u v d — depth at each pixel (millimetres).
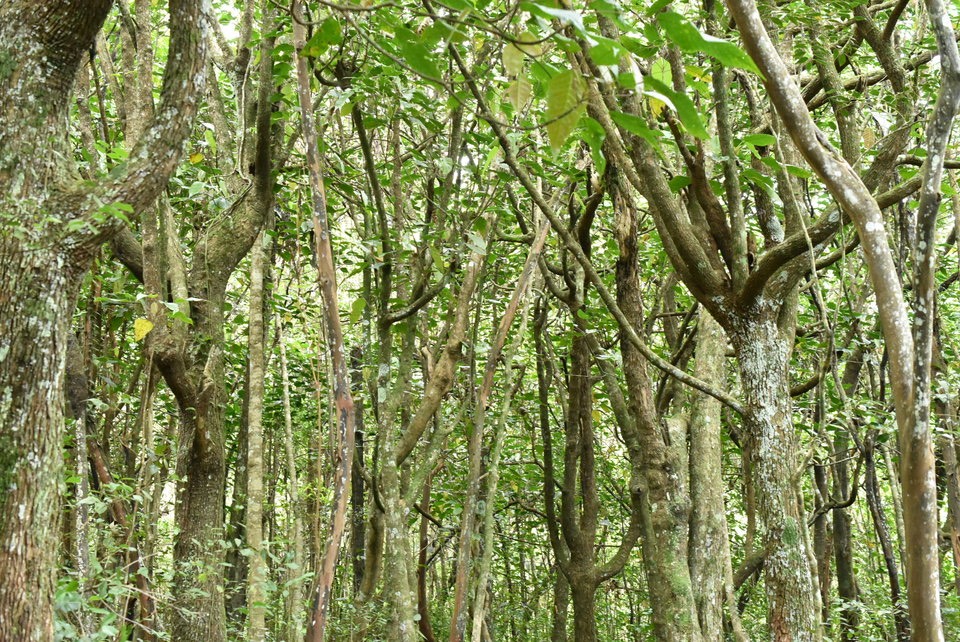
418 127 6352
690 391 7246
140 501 4953
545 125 1756
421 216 7504
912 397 1895
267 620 7098
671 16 1689
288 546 8102
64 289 2992
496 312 7770
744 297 3990
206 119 7156
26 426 2869
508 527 13078
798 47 5410
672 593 5293
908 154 4688
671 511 5469
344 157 6641
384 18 2953
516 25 2189
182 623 5492
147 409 5328
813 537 9617
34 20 3021
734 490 11719
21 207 2930
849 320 7480
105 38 6508
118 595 4098
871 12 5633
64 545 5176
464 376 7207
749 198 6809
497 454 4746
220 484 5898
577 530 8586
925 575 1837
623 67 3227
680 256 4168
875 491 8305
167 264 5660
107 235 3090
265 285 6875
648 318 7879
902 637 8203
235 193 6641
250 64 6426
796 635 3885
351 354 7840
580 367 8648
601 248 8703
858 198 2004
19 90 2988
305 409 9523
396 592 4551
